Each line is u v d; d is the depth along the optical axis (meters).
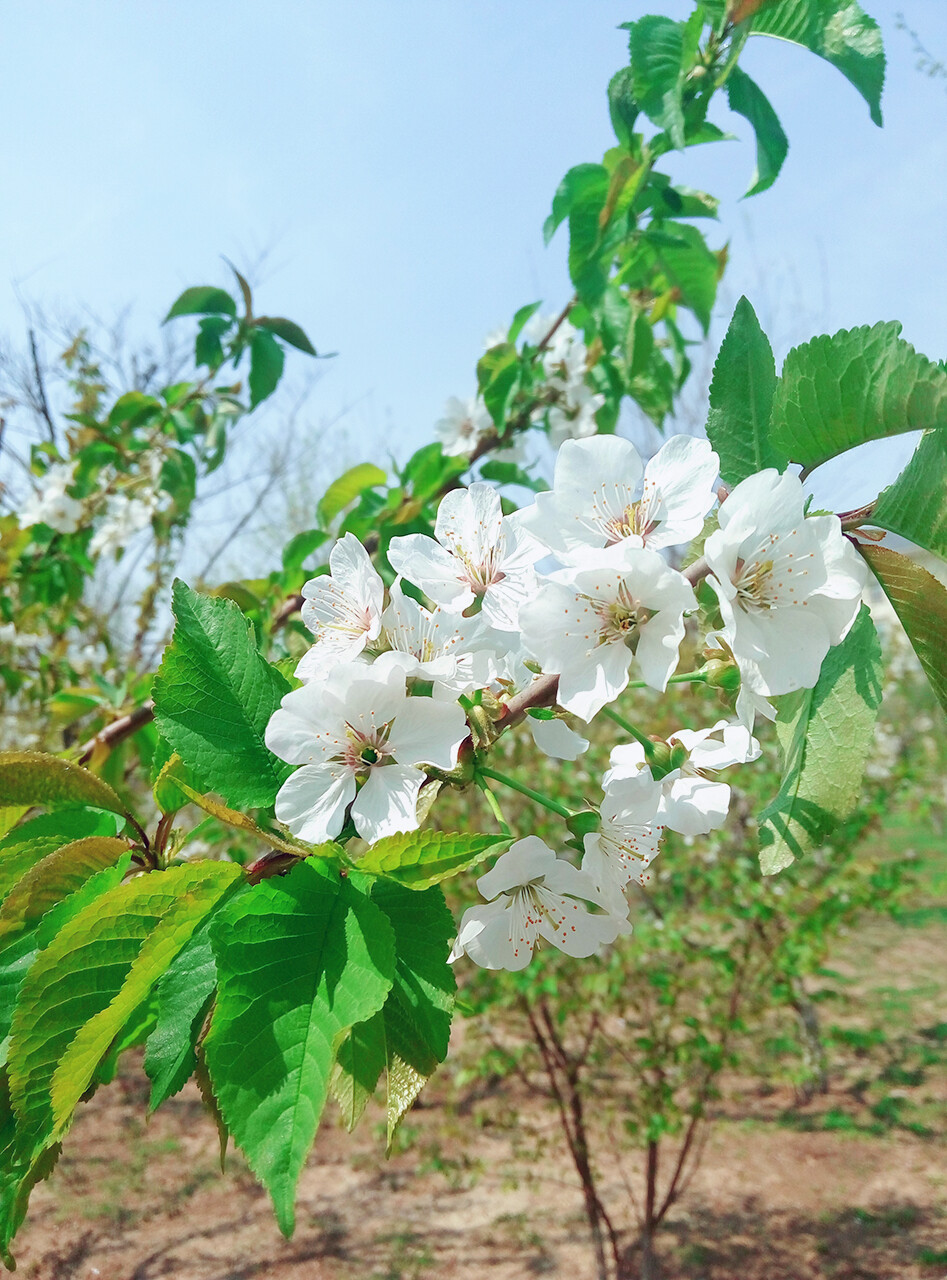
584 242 0.42
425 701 0.19
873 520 0.19
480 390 0.52
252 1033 0.16
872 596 0.24
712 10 0.35
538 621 0.19
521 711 0.20
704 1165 1.24
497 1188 1.22
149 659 0.93
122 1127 1.47
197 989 0.17
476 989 0.92
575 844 0.22
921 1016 1.64
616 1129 1.24
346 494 0.47
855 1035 1.37
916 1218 1.06
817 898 0.98
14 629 0.80
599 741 1.08
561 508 0.20
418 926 0.18
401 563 0.21
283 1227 0.14
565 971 0.93
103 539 0.75
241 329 0.54
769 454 0.20
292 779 0.19
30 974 0.17
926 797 1.38
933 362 0.17
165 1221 1.18
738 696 0.19
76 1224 1.17
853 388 0.18
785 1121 1.35
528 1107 1.37
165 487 0.65
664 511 0.20
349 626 0.21
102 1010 0.17
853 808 0.19
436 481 0.47
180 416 0.63
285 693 0.21
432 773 0.20
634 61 0.36
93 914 0.17
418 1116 1.38
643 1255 0.96
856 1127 1.30
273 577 0.49
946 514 0.18
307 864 0.17
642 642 0.19
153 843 0.21
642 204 0.42
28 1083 0.17
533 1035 1.01
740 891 0.95
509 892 0.22
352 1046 0.17
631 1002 0.95
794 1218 1.09
